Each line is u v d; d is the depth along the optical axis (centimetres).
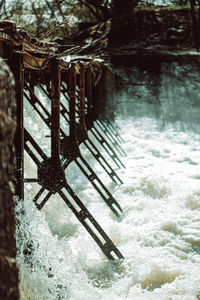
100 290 388
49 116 560
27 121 822
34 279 329
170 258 459
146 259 443
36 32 2061
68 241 505
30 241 354
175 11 2025
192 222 593
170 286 383
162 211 643
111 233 538
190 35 1833
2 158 128
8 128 133
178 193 724
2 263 129
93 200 695
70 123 584
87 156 1013
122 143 1230
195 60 1692
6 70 133
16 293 138
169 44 1788
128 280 404
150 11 1997
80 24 2022
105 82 1398
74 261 443
